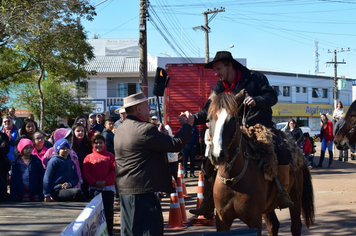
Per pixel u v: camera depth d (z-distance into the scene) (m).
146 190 4.05
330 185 11.45
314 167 15.94
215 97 4.06
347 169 15.23
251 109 4.94
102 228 4.60
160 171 4.17
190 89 14.89
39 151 7.75
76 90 26.03
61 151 6.62
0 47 15.37
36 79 21.75
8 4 14.05
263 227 7.22
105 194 6.36
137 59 40.84
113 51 44.28
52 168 6.50
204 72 14.91
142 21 16.97
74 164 6.89
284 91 49.03
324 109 51.00
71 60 18.22
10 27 13.97
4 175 7.48
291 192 5.44
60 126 12.84
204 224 7.39
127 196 4.11
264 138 4.53
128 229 4.11
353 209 8.23
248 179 4.22
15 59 18.45
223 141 3.79
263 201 4.34
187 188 11.48
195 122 4.63
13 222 4.72
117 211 8.41
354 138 6.38
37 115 24.66
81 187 7.57
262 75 4.90
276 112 47.09
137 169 4.08
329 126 15.73
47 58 17.30
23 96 24.55
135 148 4.07
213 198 4.60
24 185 6.85
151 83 38.09
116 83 37.53
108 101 36.94
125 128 4.20
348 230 6.64
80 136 7.68
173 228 7.14
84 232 3.67
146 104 4.40
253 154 4.41
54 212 5.39
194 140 13.77
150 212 4.09
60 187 6.54
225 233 3.40
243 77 4.83
